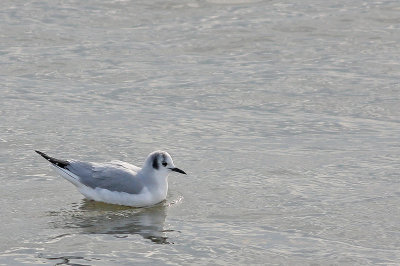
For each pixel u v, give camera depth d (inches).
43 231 531.8
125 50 983.0
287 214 561.6
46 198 591.8
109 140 711.1
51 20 1079.6
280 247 506.9
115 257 489.4
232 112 793.6
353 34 1035.3
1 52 968.3
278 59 956.6
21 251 498.3
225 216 560.7
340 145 703.7
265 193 601.0
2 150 680.4
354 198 589.3
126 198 580.4
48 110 790.5
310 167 652.7
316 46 997.8
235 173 641.0
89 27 1061.8
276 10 1127.6
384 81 875.4
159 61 951.0
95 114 782.5
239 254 495.8
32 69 917.2
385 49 983.6
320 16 1096.8
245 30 1049.5
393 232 531.5
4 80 880.3
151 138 719.1
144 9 1128.8
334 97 832.3
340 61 945.5
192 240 517.3
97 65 933.8
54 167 590.6
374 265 481.7
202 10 1130.7
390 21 1078.4
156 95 842.2
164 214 567.5
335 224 544.1
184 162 665.0
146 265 478.0
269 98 832.9
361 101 819.4
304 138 722.8
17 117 767.1
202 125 756.0
